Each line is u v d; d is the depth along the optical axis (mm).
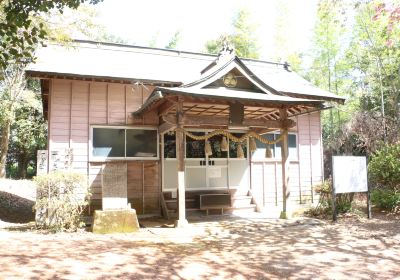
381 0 11000
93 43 12547
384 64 16906
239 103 8758
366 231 7719
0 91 18094
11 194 14977
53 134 9852
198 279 4633
